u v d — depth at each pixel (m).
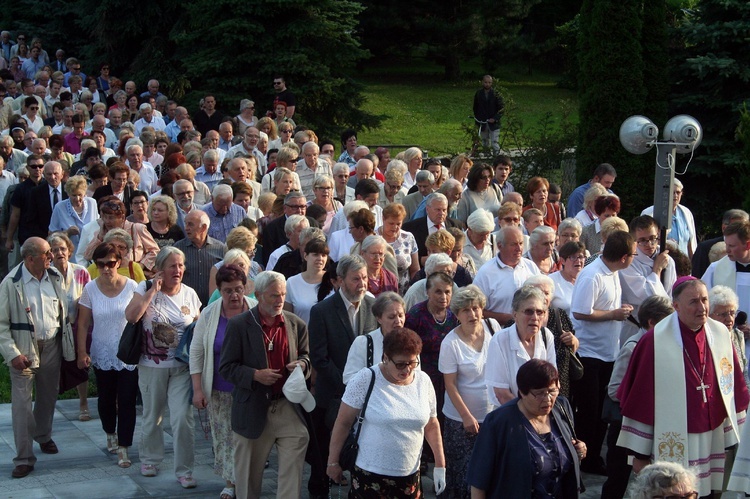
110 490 7.94
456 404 6.87
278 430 7.09
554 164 18.67
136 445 9.16
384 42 35.12
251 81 22.62
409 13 34.34
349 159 16.73
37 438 8.81
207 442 9.35
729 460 7.22
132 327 7.91
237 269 7.47
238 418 6.94
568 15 37.19
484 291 8.30
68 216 12.29
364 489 5.99
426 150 24.80
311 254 8.22
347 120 24.59
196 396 7.60
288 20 22.95
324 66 22.91
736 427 6.54
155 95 22.45
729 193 17.95
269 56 22.62
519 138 19.72
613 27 16.88
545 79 37.53
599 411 8.27
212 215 11.09
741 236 8.34
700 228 18.11
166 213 10.18
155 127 19.91
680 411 6.38
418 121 30.64
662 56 17.31
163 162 14.53
